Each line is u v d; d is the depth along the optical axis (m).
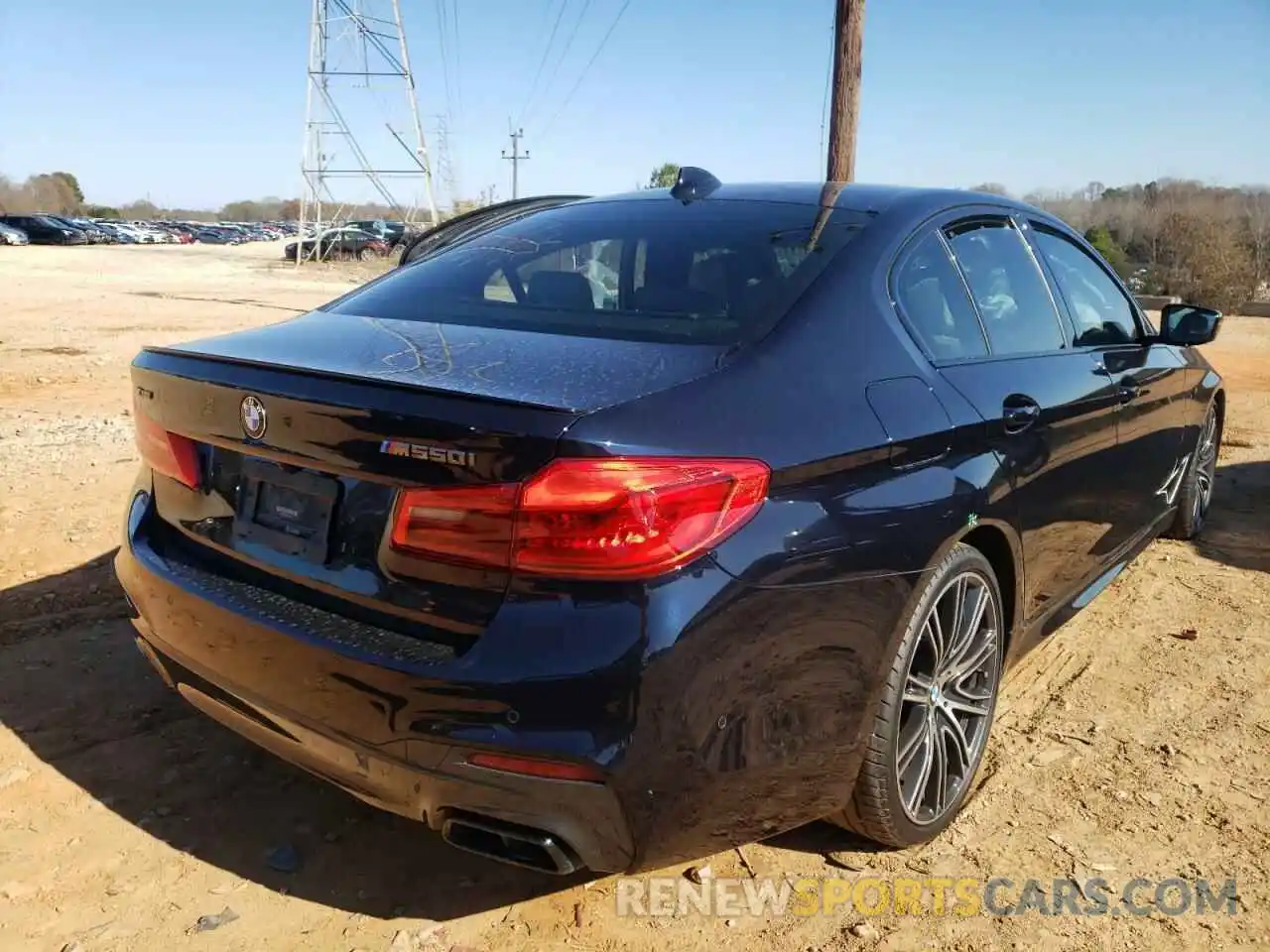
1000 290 3.28
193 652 2.45
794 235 2.87
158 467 2.69
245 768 3.07
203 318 15.62
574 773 1.93
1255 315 27.47
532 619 1.94
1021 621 3.18
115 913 2.44
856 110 10.37
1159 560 5.05
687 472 1.99
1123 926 2.47
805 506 2.19
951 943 2.41
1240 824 2.87
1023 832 2.83
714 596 2.00
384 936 2.39
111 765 3.05
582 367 2.22
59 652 3.73
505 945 2.38
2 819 2.76
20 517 5.07
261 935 2.38
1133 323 4.25
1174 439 4.45
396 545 2.09
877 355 2.57
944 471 2.59
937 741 2.74
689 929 2.44
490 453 1.95
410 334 2.56
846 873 2.66
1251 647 4.05
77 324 13.97
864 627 2.32
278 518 2.37
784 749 2.20
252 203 123.44
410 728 2.01
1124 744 3.29
